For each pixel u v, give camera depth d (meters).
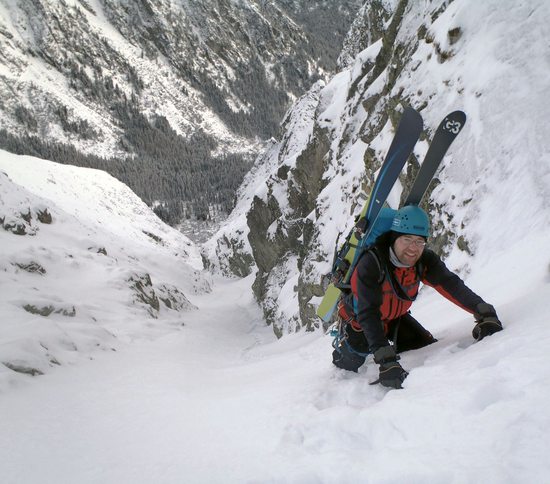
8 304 9.99
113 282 15.89
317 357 5.33
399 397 2.19
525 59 6.89
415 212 2.58
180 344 12.47
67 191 69.31
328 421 2.29
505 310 2.91
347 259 2.91
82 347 8.57
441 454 1.61
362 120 16.14
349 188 13.91
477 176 6.36
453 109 7.73
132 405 4.32
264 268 26.09
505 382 1.86
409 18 12.91
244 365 8.04
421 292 6.23
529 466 1.37
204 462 2.41
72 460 2.94
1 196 20.23
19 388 5.42
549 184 5.19
